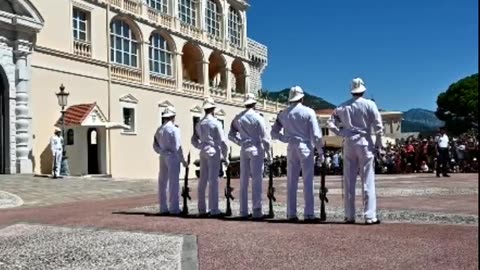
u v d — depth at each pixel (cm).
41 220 1220
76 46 3123
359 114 977
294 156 1055
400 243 759
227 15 4938
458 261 635
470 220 997
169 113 1274
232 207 1434
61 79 2984
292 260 676
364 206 980
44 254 791
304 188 1052
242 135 1135
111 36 3444
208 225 1035
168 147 1261
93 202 1736
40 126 2836
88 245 851
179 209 1262
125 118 3531
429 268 608
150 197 1900
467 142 3372
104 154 3158
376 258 667
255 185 1123
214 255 726
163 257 731
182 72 4256
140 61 3709
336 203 1456
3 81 2681
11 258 770
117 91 3428
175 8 4122
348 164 1001
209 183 1208
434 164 3391
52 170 2708
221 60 4847
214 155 1195
